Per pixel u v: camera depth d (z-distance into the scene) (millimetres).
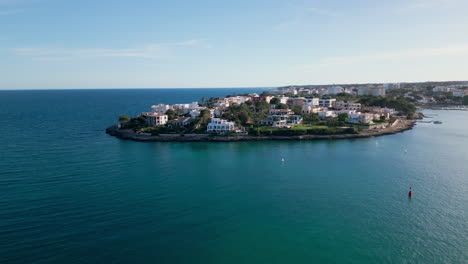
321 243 56188
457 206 71312
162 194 77688
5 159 109312
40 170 96125
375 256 52531
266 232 59625
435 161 111125
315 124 185750
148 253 51875
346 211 68938
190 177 92188
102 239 55656
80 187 81438
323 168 102812
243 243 55750
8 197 73375
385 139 158125
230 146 142250
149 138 154250
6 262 48219
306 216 66500
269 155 122562
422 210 69375
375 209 69938
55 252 51219
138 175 93250
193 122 174375
